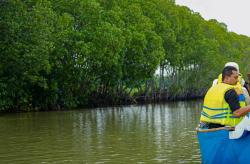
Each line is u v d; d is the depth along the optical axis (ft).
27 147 58.54
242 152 35.68
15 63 135.23
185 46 252.01
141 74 196.65
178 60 234.38
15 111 144.25
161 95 241.14
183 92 262.26
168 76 249.96
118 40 169.89
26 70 136.87
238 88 35.68
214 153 36.40
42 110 153.48
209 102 36.47
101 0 193.26
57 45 151.94
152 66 196.24
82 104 177.78
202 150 37.55
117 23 182.80
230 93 34.81
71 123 93.76
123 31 183.52
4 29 132.87
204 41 266.98
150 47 198.29
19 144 61.36
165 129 79.61
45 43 134.92
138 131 76.43
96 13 168.14
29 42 134.51
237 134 35.24
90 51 160.56
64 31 152.97
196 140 63.67
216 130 36.04
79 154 52.60
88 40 164.86
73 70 162.09
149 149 55.72
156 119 103.86
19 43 132.16
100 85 187.21
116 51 170.60
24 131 77.61
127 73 194.39
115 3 194.80
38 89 154.30
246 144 35.58
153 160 48.37
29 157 51.16
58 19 154.81
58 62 152.56
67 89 165.89
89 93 179.22
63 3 166.20
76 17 167.63
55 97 158.30
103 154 52.39
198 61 262.88
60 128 82.53
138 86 205.77
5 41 132.67
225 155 36.19
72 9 167.02
